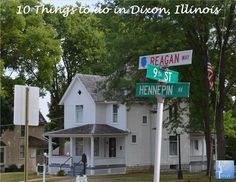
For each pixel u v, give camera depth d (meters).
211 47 31.53
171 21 27.41
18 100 9.80
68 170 43.47
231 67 33.06
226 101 38.75
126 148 44.88
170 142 48.44
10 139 57.88
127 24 30.28
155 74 9.02
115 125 45.50
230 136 51.41
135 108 45.97
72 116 46.97
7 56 49.53
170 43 27.19
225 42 30.25
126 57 29.53
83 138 44.91
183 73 31.70
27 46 48.94
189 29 28.84
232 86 36.09
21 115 9.82
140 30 29.41
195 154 52.22
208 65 23.61
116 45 29.48
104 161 42.97
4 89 48.28
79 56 58.22
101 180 32.19
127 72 30.86
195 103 34.56
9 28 48.25
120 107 45.19
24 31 50.19
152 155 46.94
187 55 8.90
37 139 60.88
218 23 28.97
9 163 57.34
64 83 59.44
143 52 27.47
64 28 56.62
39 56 49.56
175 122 39.06
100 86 36.16
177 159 48.78
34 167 59.09
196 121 38.25
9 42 49.06
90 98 45.22
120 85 30.14
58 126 62.38
